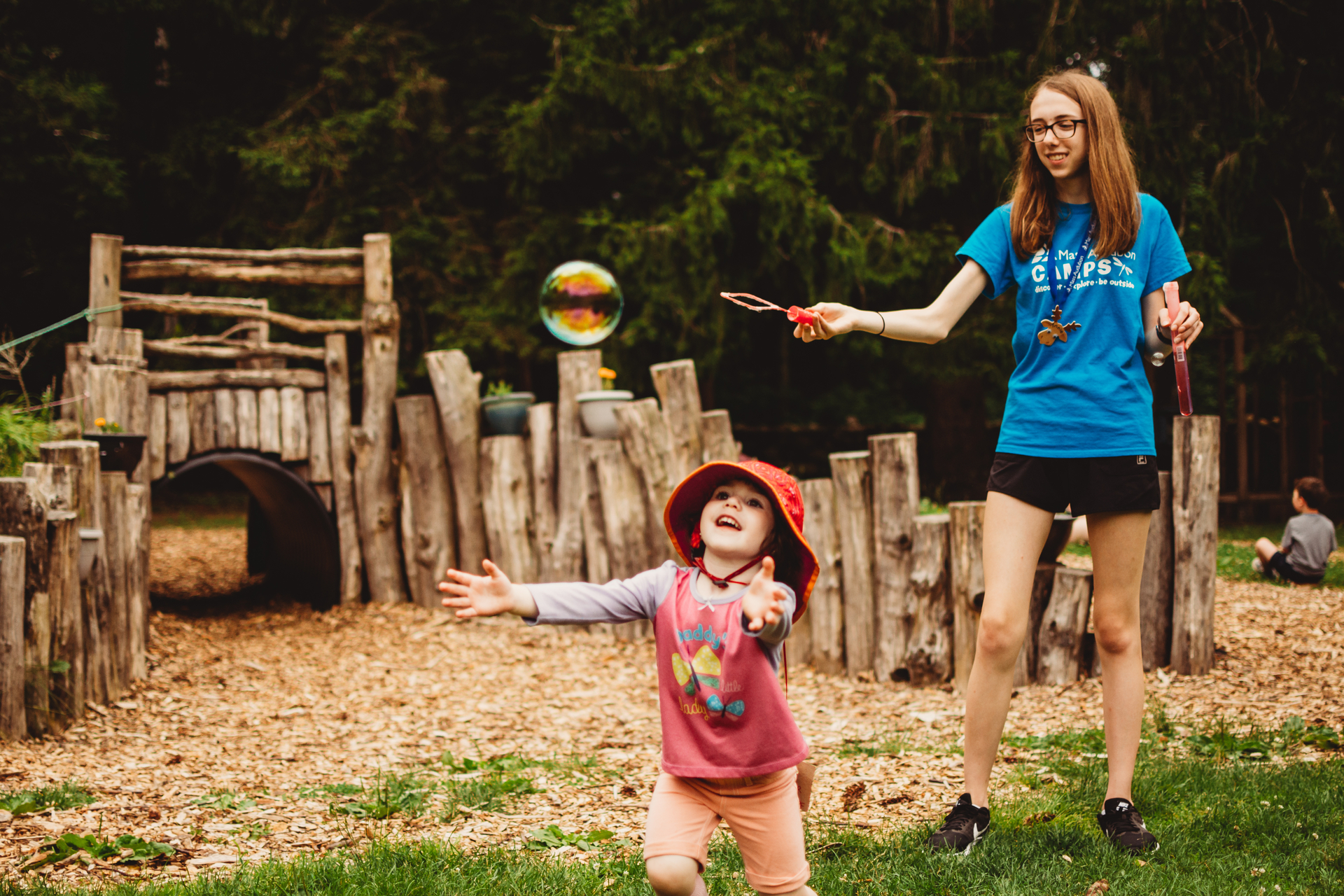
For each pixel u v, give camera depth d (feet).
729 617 7.66
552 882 9.79
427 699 20.40
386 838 11.29
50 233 51.19
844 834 11.18
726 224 41.60
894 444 20.95
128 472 22.94
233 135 50.96
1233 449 54.60
